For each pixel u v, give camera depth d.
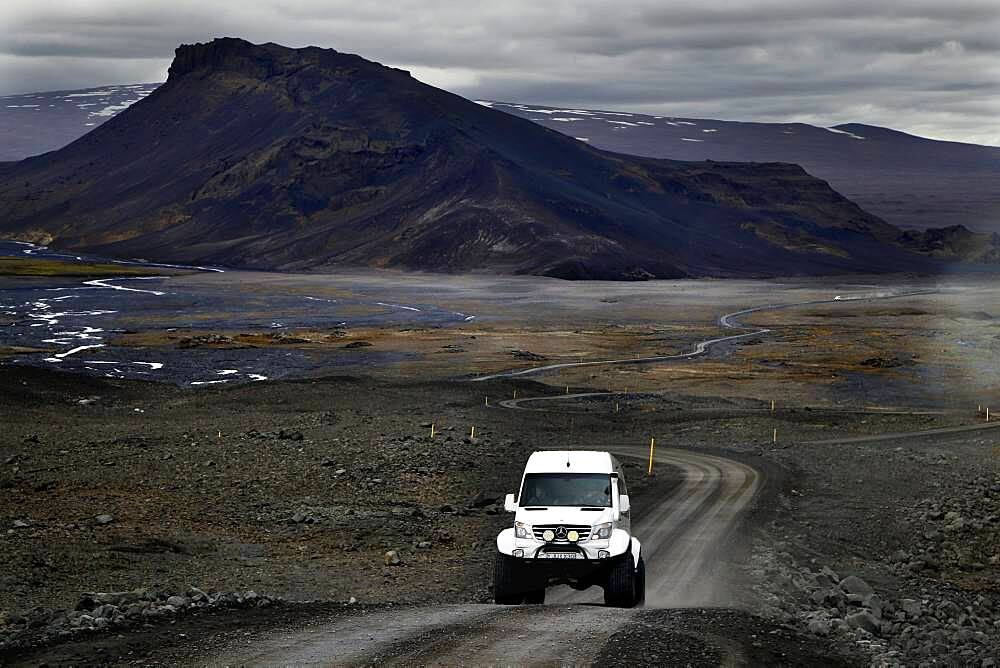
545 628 20.31
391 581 31.47
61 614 21.72
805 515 48.34
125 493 49.44
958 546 44.59
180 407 103.31
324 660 17.61
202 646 18.84
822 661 19.73
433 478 55.19
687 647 18.98
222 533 40.47
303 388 116.62
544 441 76.06
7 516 41.16
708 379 150.00
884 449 71.81
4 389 99.94
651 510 47.53
